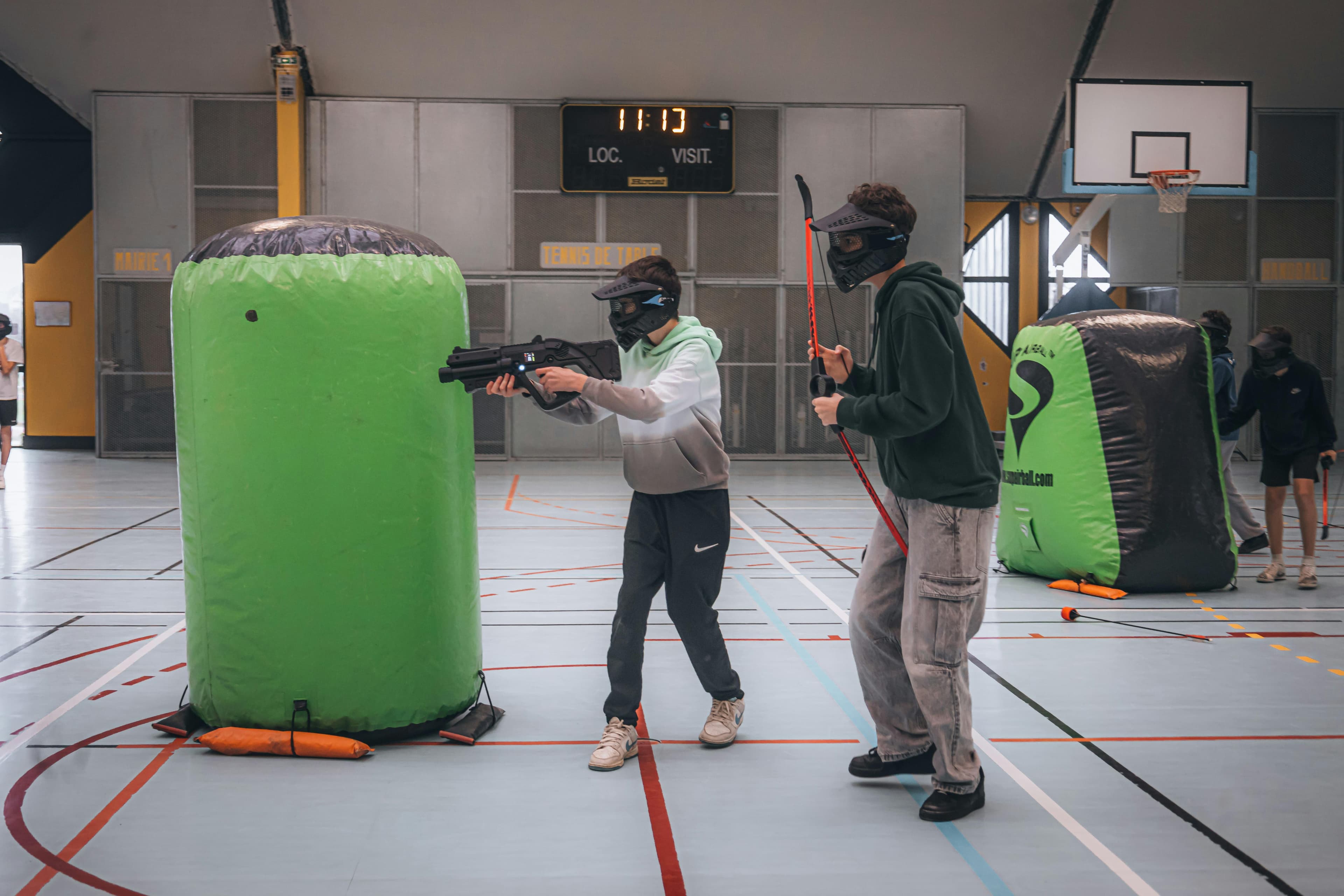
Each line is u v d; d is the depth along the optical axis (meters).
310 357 2.94
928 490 2.52
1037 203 15.62
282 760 3.04
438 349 3.10
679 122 13.80
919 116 14.05
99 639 4.48
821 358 2.76
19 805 2.70
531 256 13.95
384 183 13.73
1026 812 2.68
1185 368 5.50
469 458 3.31
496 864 2.38
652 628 4.73
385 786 2.84
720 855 2.43
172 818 2.62
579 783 2.88
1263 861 2.40
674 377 2.90
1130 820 2.63
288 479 2.97
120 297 13.59
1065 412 5.59
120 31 12.85
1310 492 5.68
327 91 13.57
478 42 13.19
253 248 3.00
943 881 2.30
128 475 11.86
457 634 3.24
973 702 3.63
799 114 13.97
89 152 14.55
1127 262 15.16
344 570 3.02
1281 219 14.85
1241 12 13.19
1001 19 13.20
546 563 6.50
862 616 2.74
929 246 14.18
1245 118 12.85
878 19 13.16
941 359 2.41
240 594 3.04
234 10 12.70
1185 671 4.04
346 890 2.24
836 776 2.94
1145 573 5.44
